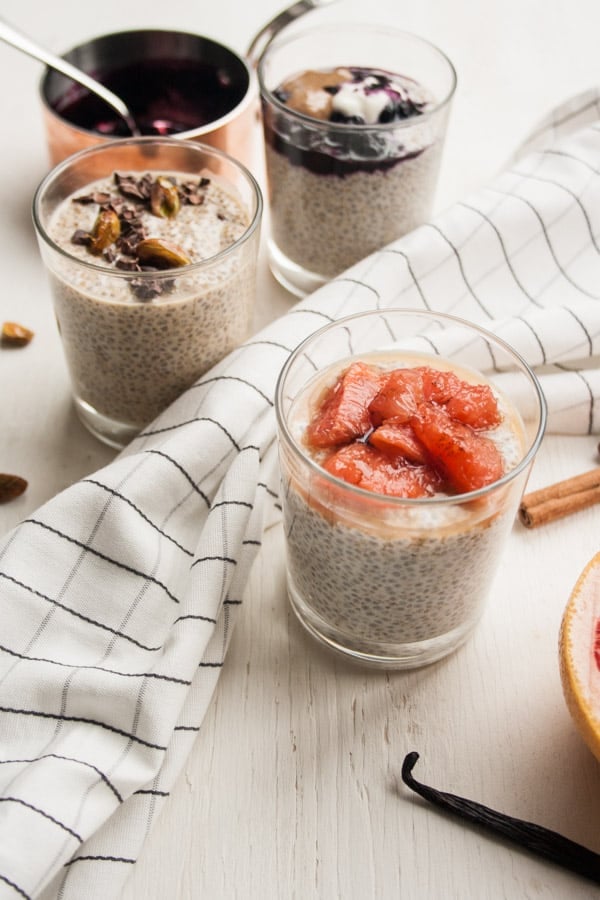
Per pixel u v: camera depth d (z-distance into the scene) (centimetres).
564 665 48
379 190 62
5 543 52
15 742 49
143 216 58
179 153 60
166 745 49
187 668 50
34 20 80
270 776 50
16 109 74
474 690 52
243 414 55
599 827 49
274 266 67
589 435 60
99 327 56
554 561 56
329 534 48
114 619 52
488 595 54
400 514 46
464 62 77
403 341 56
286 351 57
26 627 52
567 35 79
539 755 50
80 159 59
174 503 54
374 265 61
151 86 70
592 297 63
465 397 49
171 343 56
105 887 47
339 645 53
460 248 62
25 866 45
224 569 52
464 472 47
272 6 81
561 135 68
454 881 48
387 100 63
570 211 63
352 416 49
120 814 48
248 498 53
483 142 73
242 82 67
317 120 61
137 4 81
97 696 49
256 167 71
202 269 55
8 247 67
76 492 53
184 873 48
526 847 48
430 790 49
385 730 51
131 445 57
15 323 64
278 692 52
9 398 61
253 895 47
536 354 59
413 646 52
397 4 81
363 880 48
